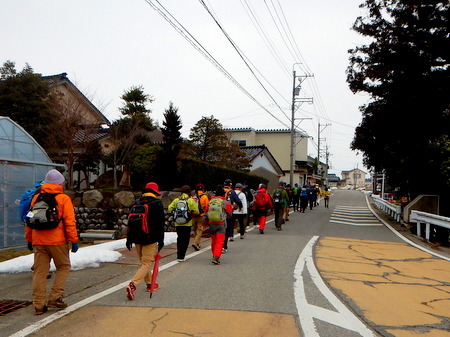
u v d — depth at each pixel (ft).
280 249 33.19
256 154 116.47
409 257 31.68
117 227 47.21
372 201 132.05
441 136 59.82
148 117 70.85
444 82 50.06
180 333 13.60
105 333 13.55
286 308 16.65
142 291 19.12
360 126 64.85
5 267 22.50
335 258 29.71
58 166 37.47
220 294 18.66
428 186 62.80
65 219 15.78
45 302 15.97
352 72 57.88
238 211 38.42
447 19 50.08
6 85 58.13
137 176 54.24
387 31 54.65
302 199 78.23
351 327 14.65
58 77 67.87
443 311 17.25
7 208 31.83
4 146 38.04
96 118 63.98
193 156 77.82
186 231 27.04
